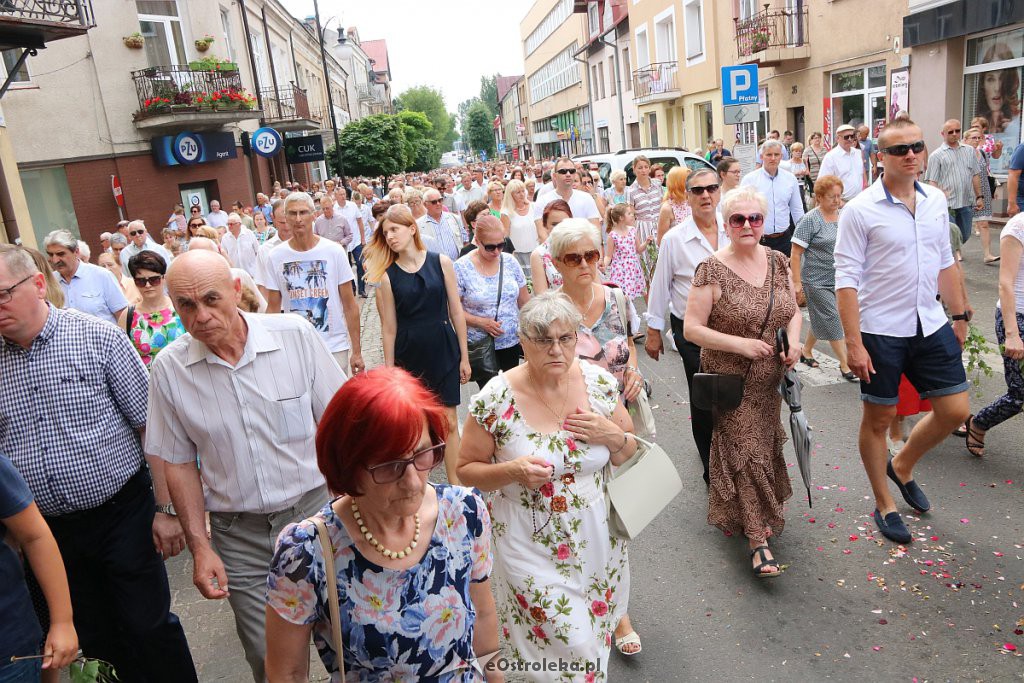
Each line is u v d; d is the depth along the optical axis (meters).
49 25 9.02
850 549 4.26
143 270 5.11
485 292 5.47
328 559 1.82
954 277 4.32
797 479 5.14
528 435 2.88
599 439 2.88
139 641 3.16
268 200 22.53
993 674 3.23
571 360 2.81
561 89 60.34
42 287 2.94
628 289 8.59
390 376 1.79
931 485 4.84
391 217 4.95
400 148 41.91
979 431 5.09
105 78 18.80
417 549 1.90
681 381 7.48
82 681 2.60
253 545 3.03
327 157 40.31
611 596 2.99
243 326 2.93
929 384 4.21
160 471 2.97
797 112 22.31
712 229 4.97
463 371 5.26
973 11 13.91
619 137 43.84
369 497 1.78
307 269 5.73
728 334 4.04
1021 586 3.79
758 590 4.00
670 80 31.95
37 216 18.25
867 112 18.58
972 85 14.83
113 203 19.20
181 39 20.27
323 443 1.77
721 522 4.14
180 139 19.70
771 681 3.33
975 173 10.08
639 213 9.82
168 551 3.03
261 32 28.27
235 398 2.90
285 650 1.89
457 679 1.98
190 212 20.78
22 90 17.75
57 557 2.50
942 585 3.86
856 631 3.59
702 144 30.44
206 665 3.84
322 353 3.08
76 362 2.96
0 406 2.89
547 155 72.62
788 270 4.11
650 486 2.97
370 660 1.87
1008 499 4.58
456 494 2.01
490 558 2.09
